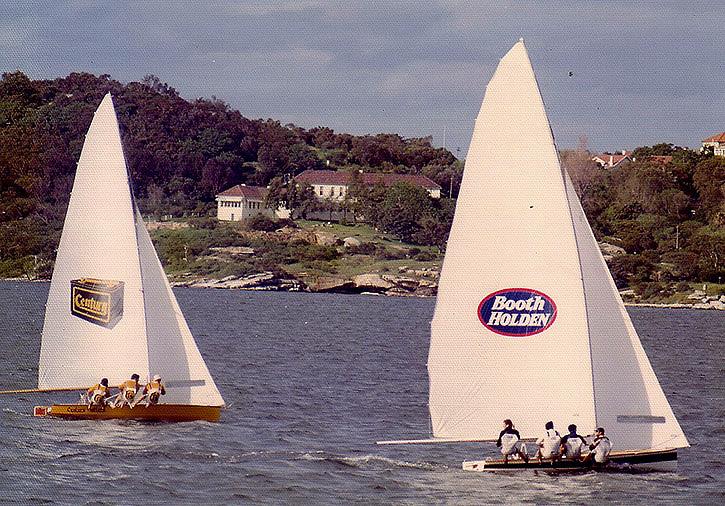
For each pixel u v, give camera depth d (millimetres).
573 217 46188
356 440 57094
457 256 44406
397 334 149250
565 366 43969
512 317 44188
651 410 45812
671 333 167125
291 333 142750
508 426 44344
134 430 55375
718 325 192000
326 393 77000
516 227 44031
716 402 78375
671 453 46344
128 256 56000
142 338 56000
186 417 57719
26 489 43938
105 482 45469
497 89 44062
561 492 44656
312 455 52094
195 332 137000
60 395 68938
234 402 69562
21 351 100938
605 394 45844
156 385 55969
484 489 45188
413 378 90312
